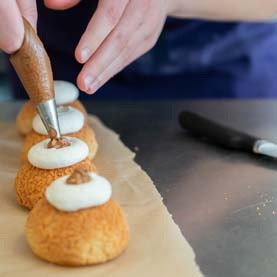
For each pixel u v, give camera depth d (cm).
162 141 69
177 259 45
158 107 82
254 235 49
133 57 63
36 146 55
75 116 64
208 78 90
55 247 44
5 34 49
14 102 85
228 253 46
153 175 60
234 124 74
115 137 70
